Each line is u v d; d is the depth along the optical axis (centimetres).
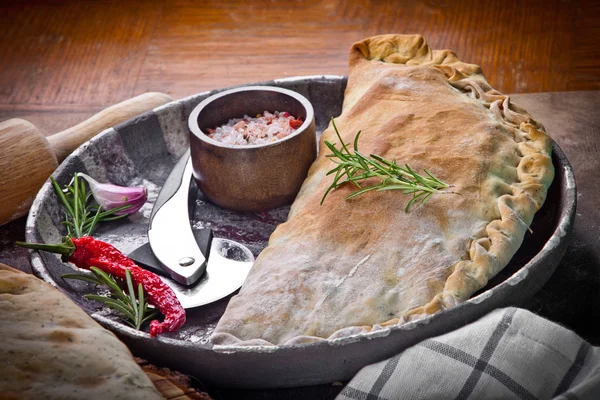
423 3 114
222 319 64
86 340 61
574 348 61
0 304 62
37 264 67
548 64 102
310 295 64
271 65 104
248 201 73
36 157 76
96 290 68
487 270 64
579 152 81
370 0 115
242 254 71
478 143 70
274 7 115
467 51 105
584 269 72
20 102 99
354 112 75
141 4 116
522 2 112
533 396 61
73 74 104
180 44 109
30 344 60
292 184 73
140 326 66
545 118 85
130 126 78
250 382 63
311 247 66
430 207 67
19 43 109
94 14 114
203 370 63
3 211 76
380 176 68
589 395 59
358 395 61
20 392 58
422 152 70
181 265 68
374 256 65
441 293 63
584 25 108
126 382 59
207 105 75
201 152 72
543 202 69
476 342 61
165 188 74
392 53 80
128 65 105
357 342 61
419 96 74
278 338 63
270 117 76
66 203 72
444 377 61
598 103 87
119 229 73
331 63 104
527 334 61
